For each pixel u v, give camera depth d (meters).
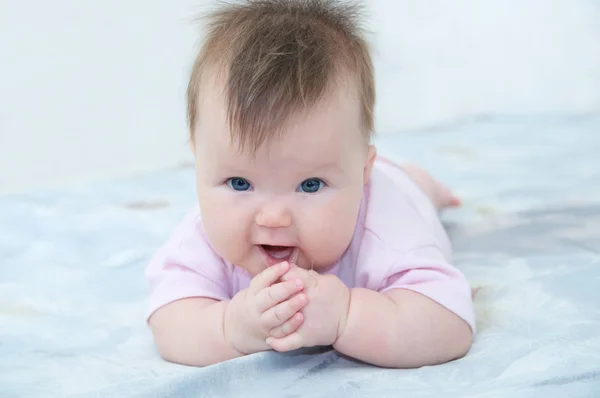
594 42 2.90
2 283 1.36
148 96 2.51
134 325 1.20
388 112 2.70
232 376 0.96
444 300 1.03
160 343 1.08
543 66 2.87
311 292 0.99
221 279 1.14
